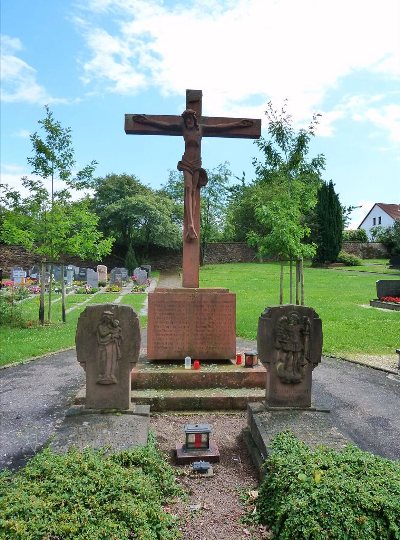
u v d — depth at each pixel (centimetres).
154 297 841
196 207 874
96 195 4800
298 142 1274
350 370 1006
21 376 934
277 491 402
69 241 1507
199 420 691
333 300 2150
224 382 777
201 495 478
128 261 4294
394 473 400
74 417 609
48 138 1475
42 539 318
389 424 700
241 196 6228
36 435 635
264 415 602
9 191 1472
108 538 332
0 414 718
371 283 2955
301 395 642
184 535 405
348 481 381
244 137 899
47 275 3219
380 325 1476
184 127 871
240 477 519
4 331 1388
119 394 636
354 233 6031
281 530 371
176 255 4866
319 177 1323
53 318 1689
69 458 425
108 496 375
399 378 946
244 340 1279
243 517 430
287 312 640
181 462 547
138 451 479
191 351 847
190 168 868
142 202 4491
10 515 333
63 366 1014
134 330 634
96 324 631
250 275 3550
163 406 723
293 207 1241
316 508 358
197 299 845
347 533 343
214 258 5094
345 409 766
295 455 439
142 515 360
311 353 644
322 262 4522
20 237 1472
